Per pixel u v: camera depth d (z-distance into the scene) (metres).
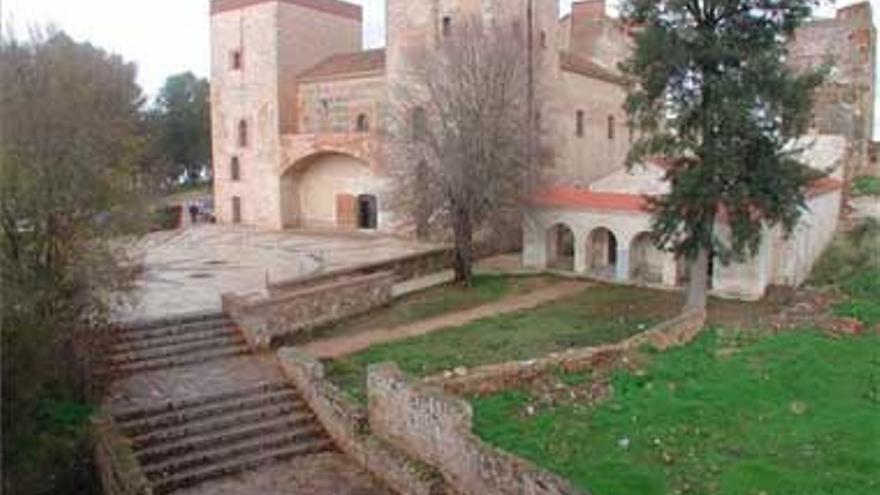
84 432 16.08
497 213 33.12
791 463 13.90
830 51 47.81
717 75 25.17
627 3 26.19
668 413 16.44
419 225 32.56
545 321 25.42
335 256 37.53
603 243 34.81
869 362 19.75
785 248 30.03
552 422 16.17
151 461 16.06
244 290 28.44
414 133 32.12
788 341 21.69
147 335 21.61
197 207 60.62
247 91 53.16
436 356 21.41
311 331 24.31
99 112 19.69
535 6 40.34
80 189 17.23
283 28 51.34
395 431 16.02
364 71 48.59
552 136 42.28
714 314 26.33
